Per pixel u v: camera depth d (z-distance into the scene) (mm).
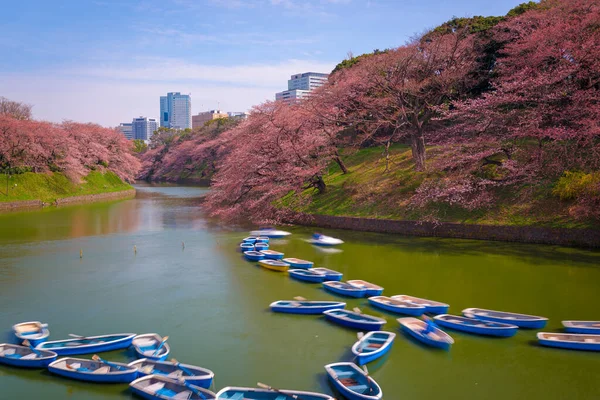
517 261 23312
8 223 40656
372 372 13062
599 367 13164
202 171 99688
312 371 13289
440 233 30234
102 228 37875
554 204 27484
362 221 34125
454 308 17641
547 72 29906
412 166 38312
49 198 57594
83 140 74438
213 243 31375
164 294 20250
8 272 23875
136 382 11969
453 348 14445
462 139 33875
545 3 39031
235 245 30672
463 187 28406
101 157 76000
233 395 11359
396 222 32219
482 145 31109
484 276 21250
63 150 65188
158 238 33312
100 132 81562
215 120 108500
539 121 28000
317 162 39625
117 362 13680
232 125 94938
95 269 24469
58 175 63625
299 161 38875
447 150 35812
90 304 18984
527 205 28375
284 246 29750
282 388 12352
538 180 29000
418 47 38500
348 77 41719
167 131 145000
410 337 15305
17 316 17672
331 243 29438
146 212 48500
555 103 30625
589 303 17516
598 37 28688
